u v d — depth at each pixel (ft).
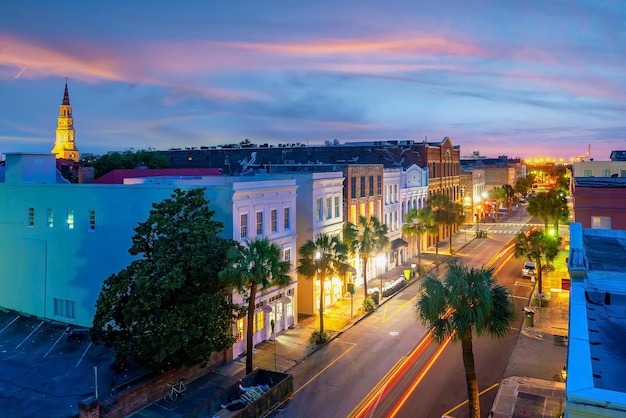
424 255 215.72
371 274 169.17
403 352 101.35
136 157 222.28
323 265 107.55
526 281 164.04
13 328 111.65
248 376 80.64
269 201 111.24
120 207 106.83
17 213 122.72
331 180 139.33
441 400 79.41
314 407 77.77
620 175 195.62
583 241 62.90
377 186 173.58
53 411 74.18
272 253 85.15
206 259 81.66
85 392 80.69
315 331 112.47
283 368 93.66
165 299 77.87
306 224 129.70
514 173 476.95
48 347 100.48
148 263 80.48
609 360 30.14
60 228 115.55
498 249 229.25
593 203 110.93
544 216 197.98
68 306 115.03
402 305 136.67
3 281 125.80
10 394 79.87
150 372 84.12
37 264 119.44
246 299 89.71
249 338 86.02
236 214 100.22
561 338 107.45
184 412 75.61
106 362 92.84
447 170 261.03
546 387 82.38
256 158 239.50
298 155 232.53
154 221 85.40
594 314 37.78
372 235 137.49
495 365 93.56
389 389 83.97
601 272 45.65
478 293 62.80
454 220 219.82
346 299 142.92
